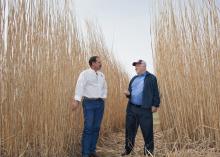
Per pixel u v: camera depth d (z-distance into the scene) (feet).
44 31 13.33
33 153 12.76
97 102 14.80
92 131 14.94
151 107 14.84
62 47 14.19
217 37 14.75
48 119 13.17
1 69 12.16
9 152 12.17
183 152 13.20
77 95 14.19
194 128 15.11
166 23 15.89
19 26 12.50
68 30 14.84
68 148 14.83
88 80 14.55
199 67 15.07
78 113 15.83
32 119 12.73
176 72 15.49
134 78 15.62
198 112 15.01
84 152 14.56
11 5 12.39
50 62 13.44
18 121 12.35
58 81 13.73
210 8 14.83
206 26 14.90
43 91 13.03
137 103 15.01
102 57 22.03
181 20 15.49
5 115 12.14
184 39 15.39
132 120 15.34
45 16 13.46
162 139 16.46
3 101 12.11
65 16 14.67
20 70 12.42
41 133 12.92
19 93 12.35
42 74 13.06
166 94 15.80
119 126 25.14
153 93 14.87
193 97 15.19
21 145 12.38
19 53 12.44
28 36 12.71
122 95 25.85
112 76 23.13
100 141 18.83
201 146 14.20
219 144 14.21
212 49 14.80
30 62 12.70
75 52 15.52
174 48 15.61
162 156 14.48
